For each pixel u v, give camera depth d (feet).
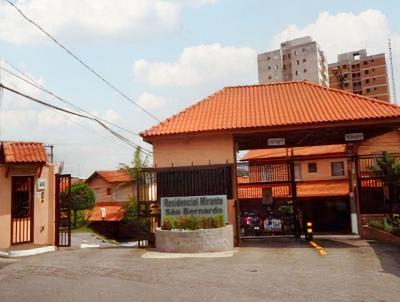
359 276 28.71
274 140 55.31
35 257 40.11
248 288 25.59
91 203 132.46
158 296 24.16
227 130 50.06
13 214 46.62
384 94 312.09
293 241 54.03
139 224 50.98
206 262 35.32
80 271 32.09
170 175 50.11
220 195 46.75
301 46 294.25
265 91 62.95
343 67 328.90
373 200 74.43
